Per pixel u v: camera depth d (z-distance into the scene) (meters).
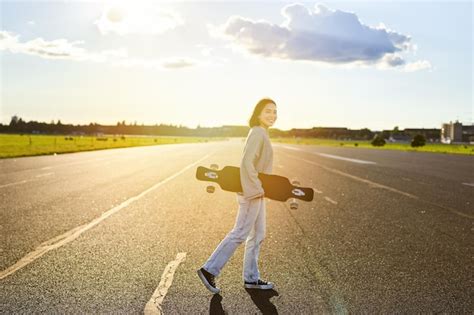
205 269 4.45
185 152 41.53
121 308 4.07
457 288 4.77
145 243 6.60
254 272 4.71
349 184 15.76
